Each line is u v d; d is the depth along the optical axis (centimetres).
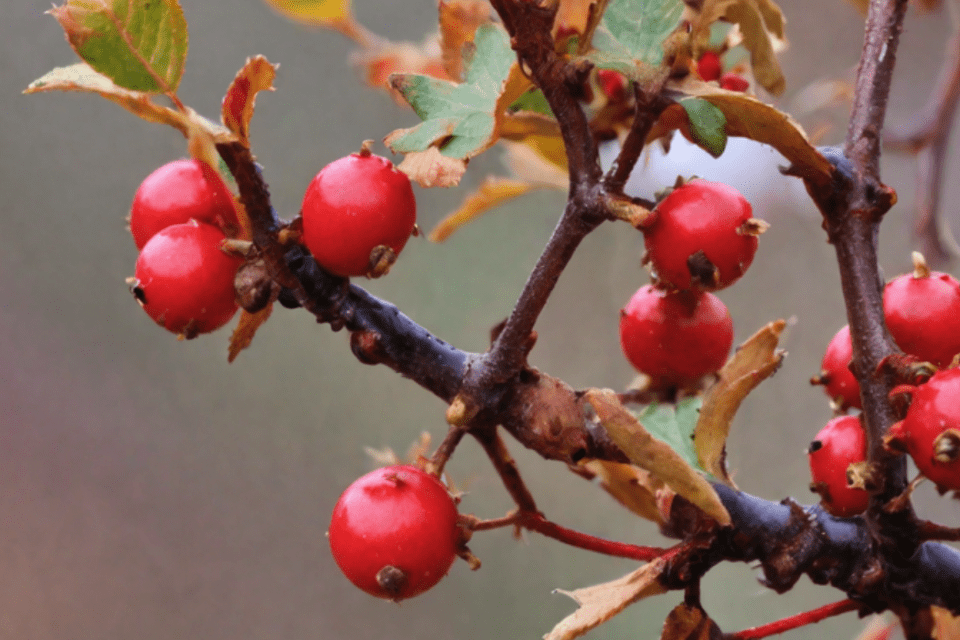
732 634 27
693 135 25
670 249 25
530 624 57
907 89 57
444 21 29
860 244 26
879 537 26
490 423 26
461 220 30
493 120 25
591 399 25
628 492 27
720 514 25
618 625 54
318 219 25
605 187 25
